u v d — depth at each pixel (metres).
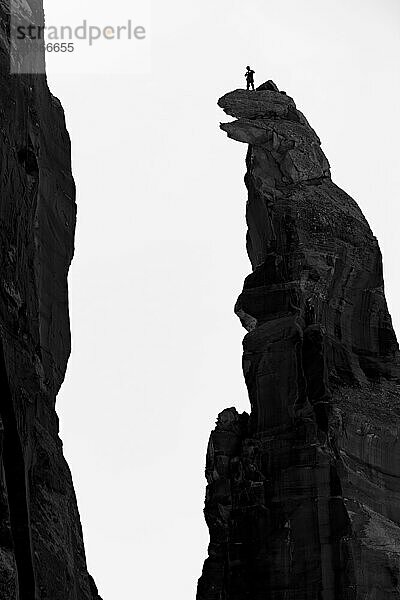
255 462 68.00
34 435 46.44
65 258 56.75
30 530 43.72
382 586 62.94
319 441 66.12
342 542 63.50
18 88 48.22
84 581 49.12
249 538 66.00
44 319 52.03
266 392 69.25
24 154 48.69
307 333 69.00
